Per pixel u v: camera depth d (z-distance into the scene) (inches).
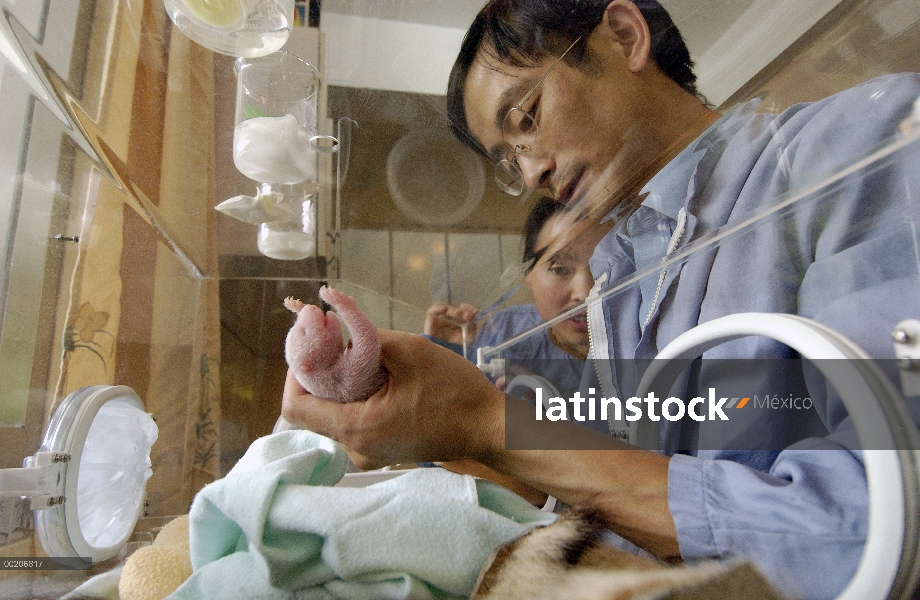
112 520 19.3
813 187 20.9
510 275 28.2
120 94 20.5
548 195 25.9
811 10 21.3
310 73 22.3
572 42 21.6
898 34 20.0
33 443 17.5
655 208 27.9
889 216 18.1
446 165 25.1
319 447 16.9
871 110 19.1
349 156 24.2
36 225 18.2
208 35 18.1
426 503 13.0
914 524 9.4
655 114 23.9
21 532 15.9
